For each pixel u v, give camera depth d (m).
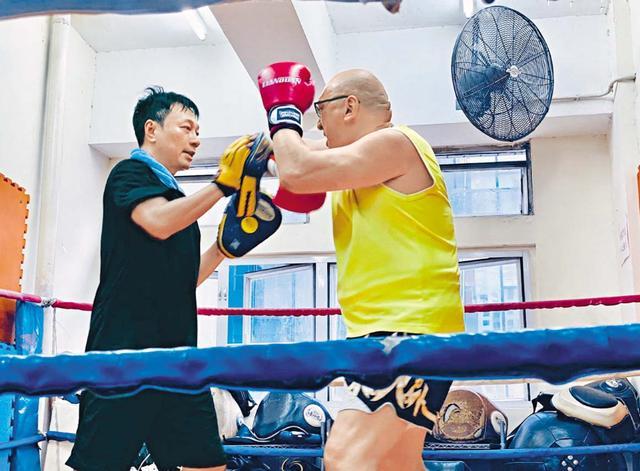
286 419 3.34
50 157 3.85
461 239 4.86
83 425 1.46
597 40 4.64
